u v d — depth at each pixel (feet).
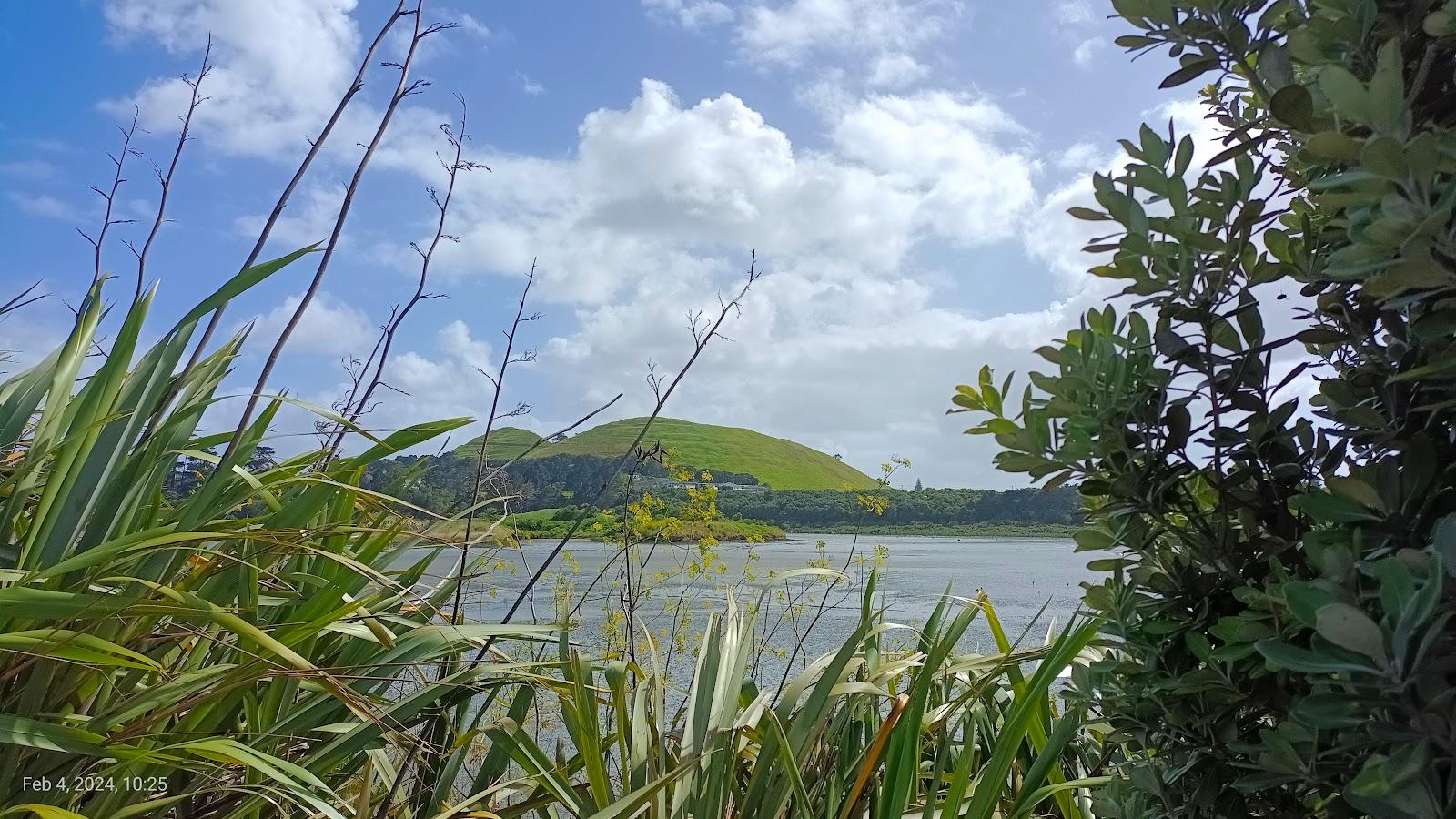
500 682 6.06
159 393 5.48
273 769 4.41
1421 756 2.95
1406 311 4.09
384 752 6.24
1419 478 3.61
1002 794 7.77
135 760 4.43
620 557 12.10
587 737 5.79
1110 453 4.93
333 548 6.20
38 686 4.55
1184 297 4.85
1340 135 3.34
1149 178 4.91
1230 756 4.57
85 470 5.03
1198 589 4.78
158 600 4.89
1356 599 3.38
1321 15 3.84
